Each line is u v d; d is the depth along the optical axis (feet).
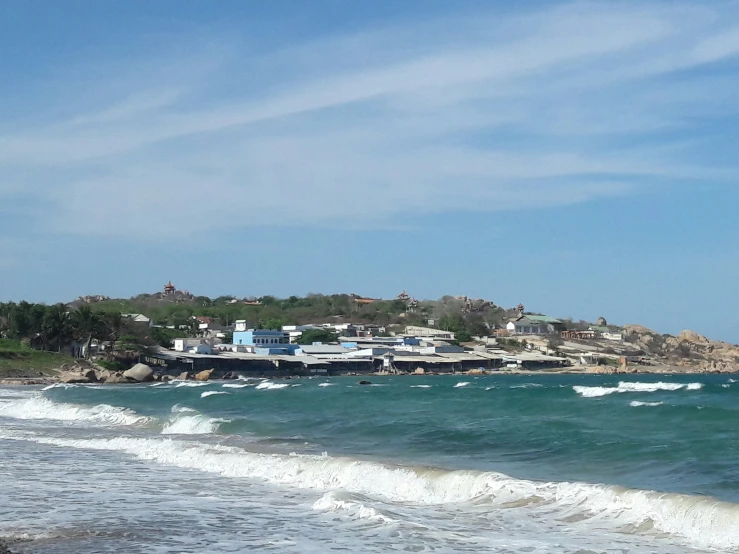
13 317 452.76
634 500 61.87
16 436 124.06
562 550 51.31
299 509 65.82
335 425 135.95
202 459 93.56
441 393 249.55
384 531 57.06
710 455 88.02
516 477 79.51
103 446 109.81
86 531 57.41
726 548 51.08
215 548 52.54
